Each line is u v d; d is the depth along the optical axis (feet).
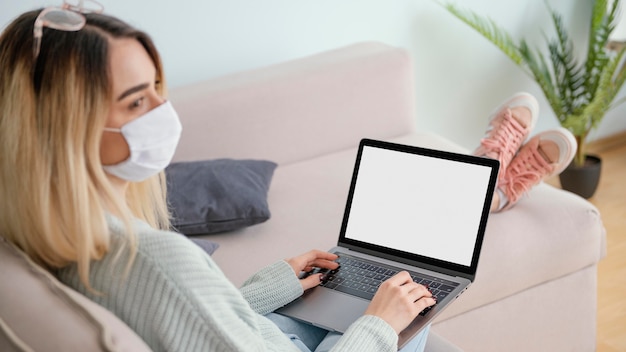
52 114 3.14
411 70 9.04
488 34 10.27
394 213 5.49
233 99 8.13
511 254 6.74
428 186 5.46
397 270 5.21
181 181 7.11
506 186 7.13
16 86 3.17
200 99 8.05
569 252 7.02
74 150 3.16
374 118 8.87
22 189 3.16
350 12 10.07
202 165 7.37
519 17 11.30
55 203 3.18
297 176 8.07
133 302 3.26
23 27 3.24
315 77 8.50
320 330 4.82
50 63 3.15
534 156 7.44
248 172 7.36
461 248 5.19
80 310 3.03
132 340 3.03
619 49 10.88
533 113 7.73
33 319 2.99
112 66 3.27
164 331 3.24
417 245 5.32
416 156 5.57
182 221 6.85
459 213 5.30
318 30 9.93
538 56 11.68
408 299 4.13
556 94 11.65
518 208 7.22
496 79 11.45
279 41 9.71
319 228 6.98
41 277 3.19
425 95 10.97
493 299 6.76
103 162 3.47
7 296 3.06
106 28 3.31
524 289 6.95
